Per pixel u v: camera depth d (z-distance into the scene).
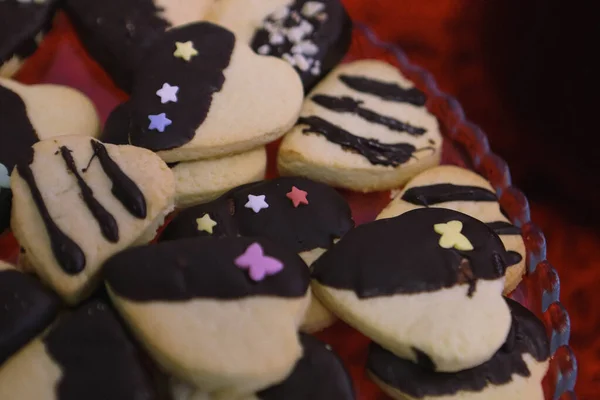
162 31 0.32
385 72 0.34
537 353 0.27
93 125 0.31
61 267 0.26
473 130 0.33
